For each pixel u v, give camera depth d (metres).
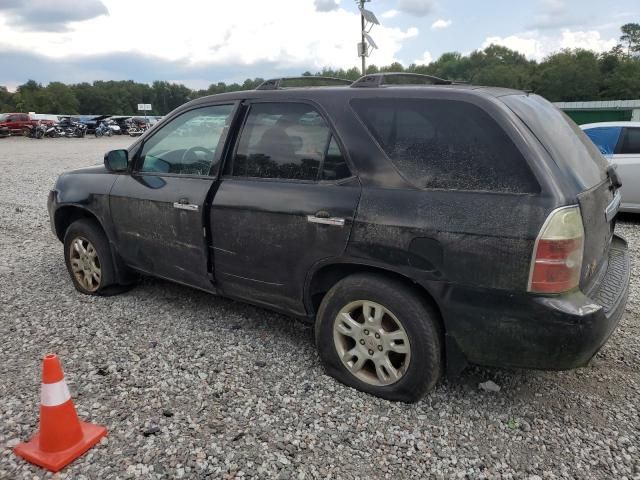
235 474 2.56
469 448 2.77
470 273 2.75
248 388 3.30
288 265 3.43
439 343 2.98
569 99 87.25
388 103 3.11
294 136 3.45
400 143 3.03
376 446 2.77
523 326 2.68
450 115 2.91
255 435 2.84
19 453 2.69
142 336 4.05
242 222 3.58
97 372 3.49
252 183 3.58
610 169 3.45
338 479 2.54
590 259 2.82
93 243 4.73
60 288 5.16
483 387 3.30
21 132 39.81
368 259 3.04
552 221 2.56
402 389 3.08
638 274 5.57
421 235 2.86
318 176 3.29
